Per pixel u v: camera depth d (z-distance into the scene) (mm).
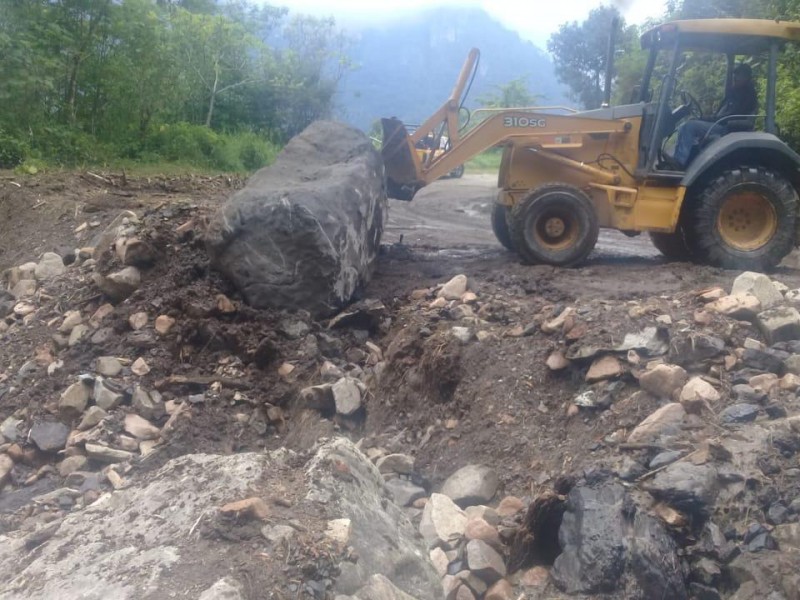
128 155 18938
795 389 5492
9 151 15703
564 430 5852
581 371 6145
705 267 8711
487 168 33562
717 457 4941
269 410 6820
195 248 8156
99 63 18984
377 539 4066
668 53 9570
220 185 13953
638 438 5316
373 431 6645
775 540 4453
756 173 8828
